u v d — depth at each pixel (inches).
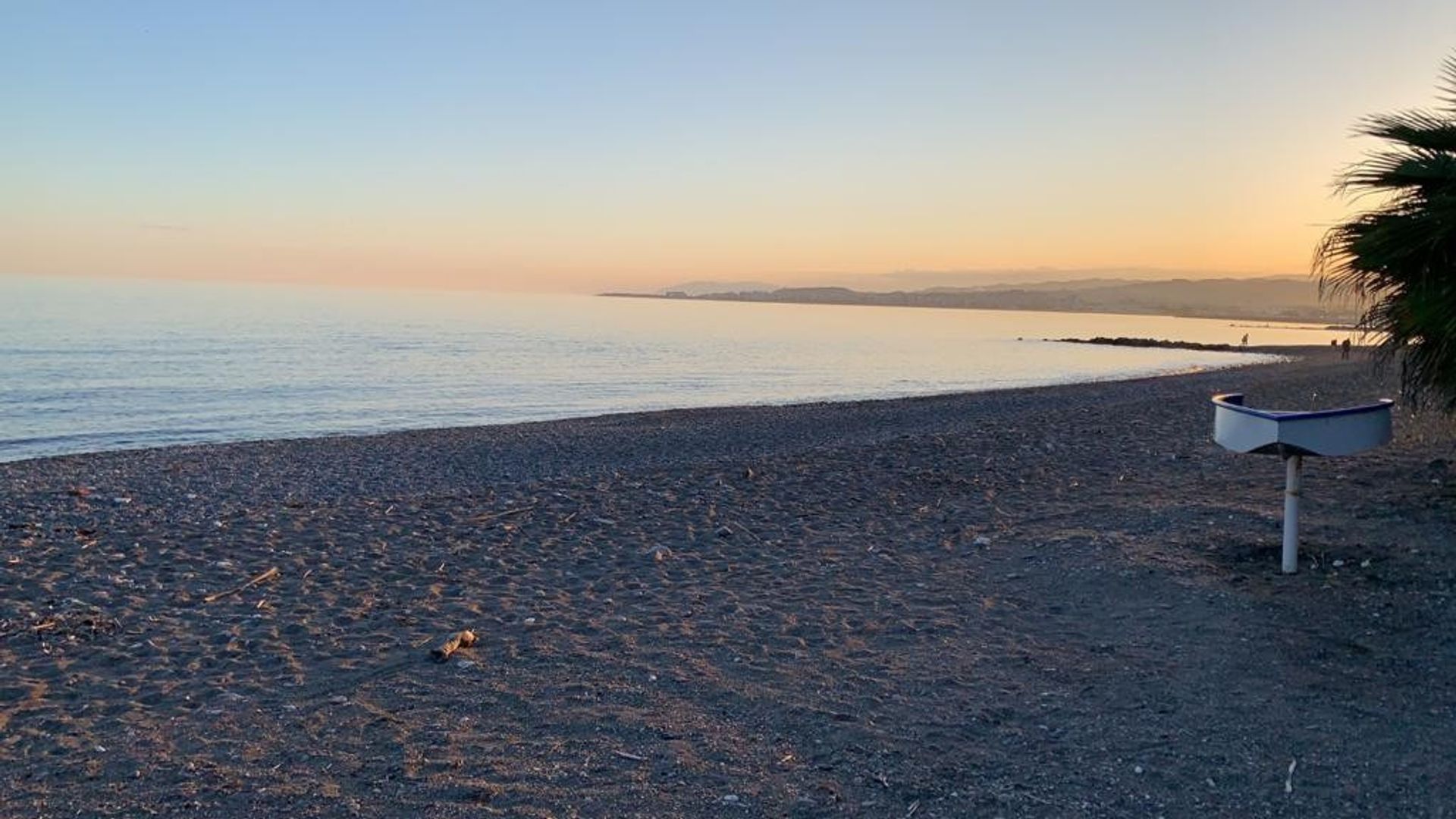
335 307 5098.4
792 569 303.7
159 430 901.2
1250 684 193.0
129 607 258.2
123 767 159.2
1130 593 257.4
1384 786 151.2
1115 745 168.1
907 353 2736.2
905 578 289.1
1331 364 1947.6
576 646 226.1
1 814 141.6
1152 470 471.5
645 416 1026.1
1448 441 469.1
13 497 461.7
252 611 256.8
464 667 210.7
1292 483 264.1
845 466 510.0
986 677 202.7
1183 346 3457.2
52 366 1414.9
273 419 1010.1
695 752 165.0
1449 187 250.5
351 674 207.2
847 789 151.5
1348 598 242.8
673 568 306.5
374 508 402.0
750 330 4165.8
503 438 820.6
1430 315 251.1
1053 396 1213.7
